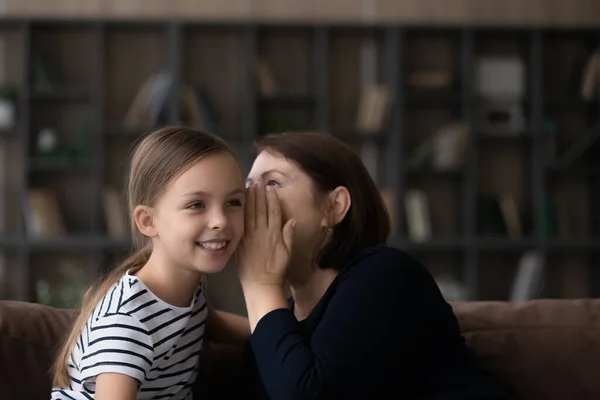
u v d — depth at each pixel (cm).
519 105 558
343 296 149
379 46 559
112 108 543
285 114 554
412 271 155
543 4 566
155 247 148
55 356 166
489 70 550
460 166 541
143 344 139
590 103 554
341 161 166
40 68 525
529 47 555
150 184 145
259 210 156
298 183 163
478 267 570
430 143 543
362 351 143
